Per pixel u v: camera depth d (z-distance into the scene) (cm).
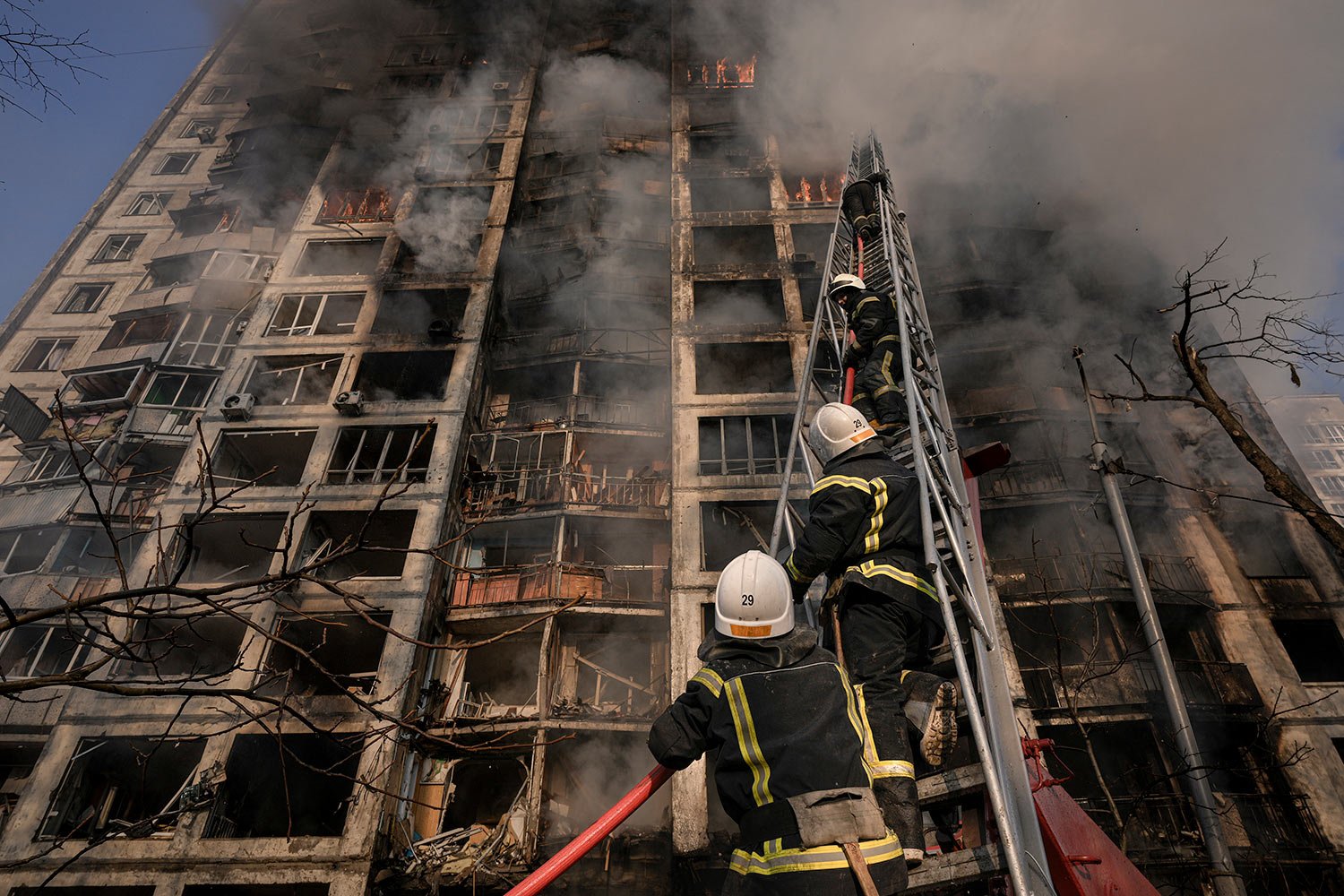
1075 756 2078
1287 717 1964
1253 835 1811
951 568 397
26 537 2431
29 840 1789
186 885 1711
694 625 2111
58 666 2194
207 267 3155
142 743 1959
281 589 477
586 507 2445
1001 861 273
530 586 2277
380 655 2278
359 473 2522
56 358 3434
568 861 249
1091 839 367
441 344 2800
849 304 721
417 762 2000
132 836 1783
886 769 253
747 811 237
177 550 2253
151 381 2778
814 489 366
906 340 562
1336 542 823
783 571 283
